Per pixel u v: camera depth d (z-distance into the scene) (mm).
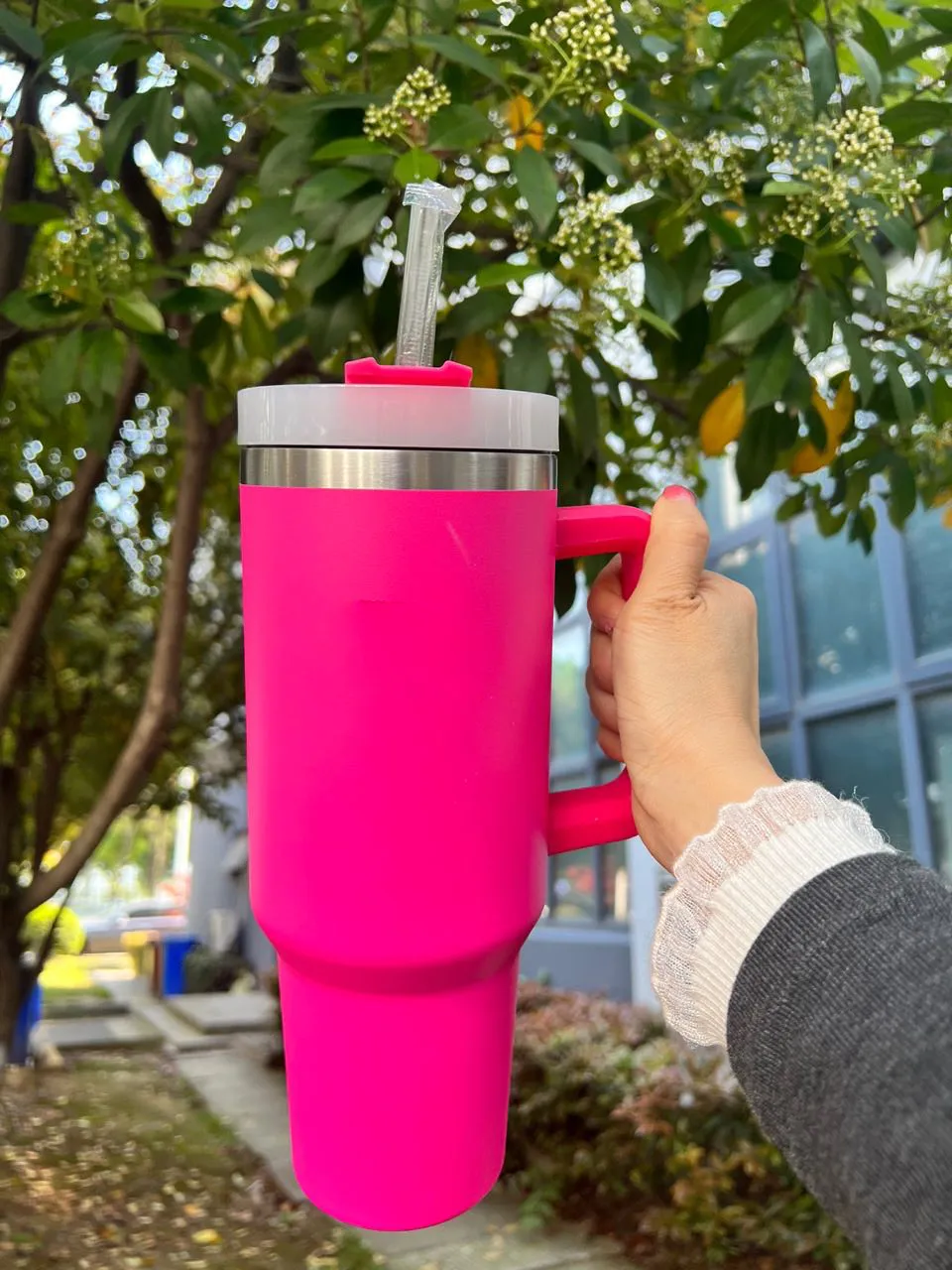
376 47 1186
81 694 3758
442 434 449
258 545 483
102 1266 2660
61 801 3881
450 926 468
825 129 1004
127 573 3707
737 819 473
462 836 467
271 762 483
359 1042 489
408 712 454
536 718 500
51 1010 6605
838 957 401
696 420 1340
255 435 482
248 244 969
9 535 2854
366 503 448
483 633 464
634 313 983
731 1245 2742
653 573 555
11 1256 2619
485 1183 520
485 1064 511
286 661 471
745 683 560
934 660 3617
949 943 392
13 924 3346
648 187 1132
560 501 1257
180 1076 4918
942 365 1286
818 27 1036
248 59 1120
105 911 13891
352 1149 496
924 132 1071
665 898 479
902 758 3803
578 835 556
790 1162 395
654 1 1240
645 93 1094
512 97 999
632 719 546
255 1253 2859
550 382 1039
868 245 1013
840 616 4188
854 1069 370
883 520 3848
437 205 501
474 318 1007
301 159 973
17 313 1081
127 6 1005
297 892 475
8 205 1332
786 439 1206
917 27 1221
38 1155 3477
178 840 12570
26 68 1180
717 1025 444
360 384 454
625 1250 2875
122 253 1124
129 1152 3621
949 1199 334
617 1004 4496
